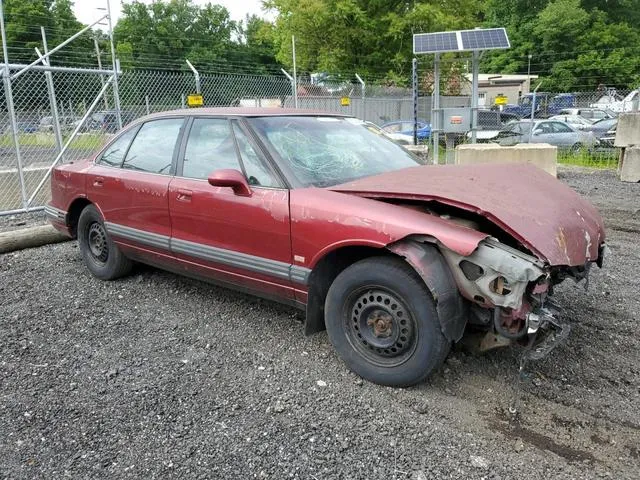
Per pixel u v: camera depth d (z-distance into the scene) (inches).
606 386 130.8
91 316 175.2
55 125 374.9
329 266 137.3
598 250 136.0
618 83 1657.2
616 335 157.3
